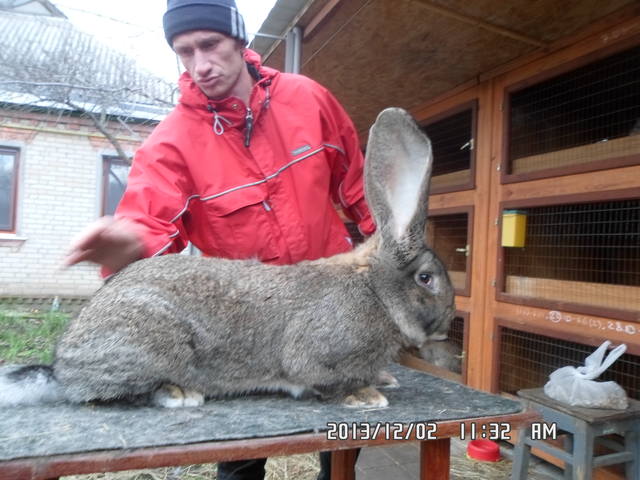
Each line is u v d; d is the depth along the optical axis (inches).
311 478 151.1
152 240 79.3
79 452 51.5
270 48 162.1
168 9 89.0
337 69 169.0
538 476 152.8
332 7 127.6
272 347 76.4
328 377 74.3
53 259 428.1
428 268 79.8
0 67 336.5
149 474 149.9
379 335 76.7
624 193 126.7
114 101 353.4
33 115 415.8
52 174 424.8
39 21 410.9
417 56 157.4
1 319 323.6
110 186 443.2
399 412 70.2
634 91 140.0
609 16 130.6
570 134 156.5
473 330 177.0
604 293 135.3
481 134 174.7
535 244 162.4
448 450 71.1
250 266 81.1
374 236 87.0
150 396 70.1
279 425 62.4
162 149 91.4
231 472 99.5
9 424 60.0
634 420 124.6
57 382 69.6
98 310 68.9
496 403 76.5
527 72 156.4
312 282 79.1
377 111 217.6
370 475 155.9
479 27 136.8
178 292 72.2
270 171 95.9
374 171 80.7
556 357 161.2
